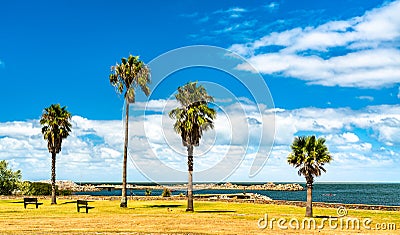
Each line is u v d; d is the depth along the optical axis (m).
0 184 69.31
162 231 26.34
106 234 25.00
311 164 36.34
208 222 31.30
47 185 73.44
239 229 27.73
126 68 43.94
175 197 59.03
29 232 25.22
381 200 113.50
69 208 43.19
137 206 45.94
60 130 52.47
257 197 71.44
